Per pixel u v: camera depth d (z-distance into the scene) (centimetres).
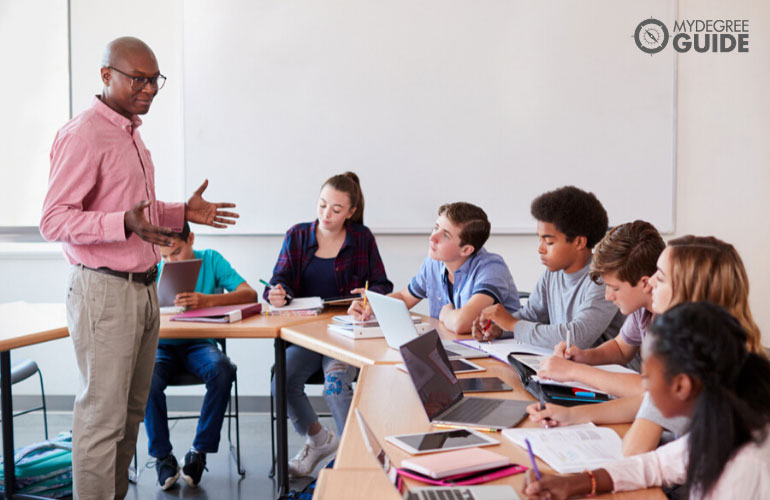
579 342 201
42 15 369
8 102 372
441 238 253
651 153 362
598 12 358
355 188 298
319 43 362
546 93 361
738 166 363
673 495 134
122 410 219
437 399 149
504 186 364
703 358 95
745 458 95
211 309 276
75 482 217
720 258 118
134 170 223
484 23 359
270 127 366
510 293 251
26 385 380
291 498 204
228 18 362
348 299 283
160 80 368
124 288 217
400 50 361
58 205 208
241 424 363
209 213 250
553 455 121
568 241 214
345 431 140
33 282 375
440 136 364
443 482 112
